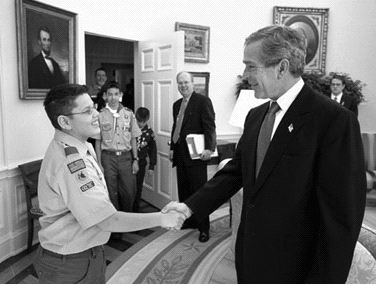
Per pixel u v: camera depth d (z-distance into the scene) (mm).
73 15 3400
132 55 6703
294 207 1101
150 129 3836
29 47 2918
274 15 4895
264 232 1151
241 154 1384
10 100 2844
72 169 1303
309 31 4961
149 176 4258
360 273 1213
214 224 3674
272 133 1199
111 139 3260
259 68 1134
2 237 2807
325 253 1031
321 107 1096
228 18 4812
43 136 3230
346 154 1029
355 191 1027
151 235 3383
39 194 1376
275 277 1150
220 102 4910
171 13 4484
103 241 1419
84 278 1403
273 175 1129
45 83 3131
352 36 4938
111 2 3871
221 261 2850
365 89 4945
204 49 4680
